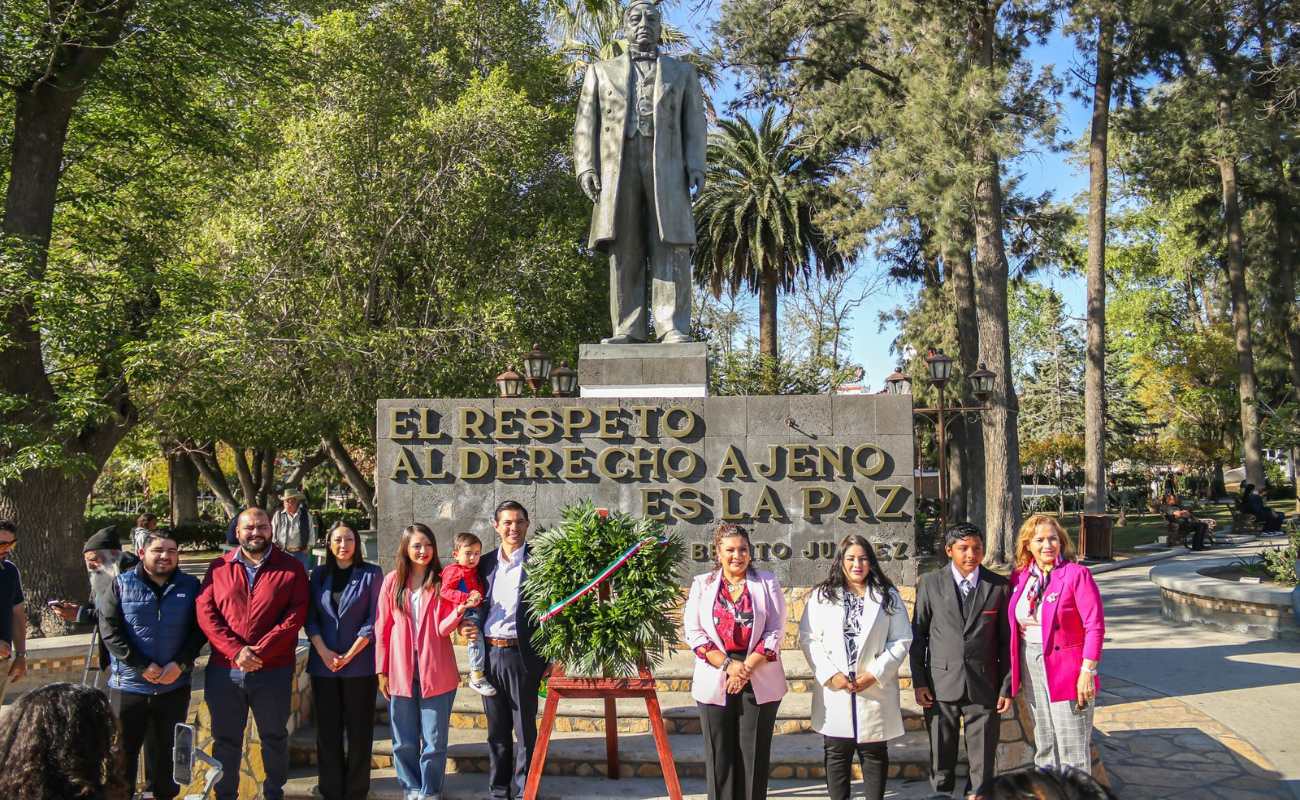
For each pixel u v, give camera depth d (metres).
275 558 6.01
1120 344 45.00
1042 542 5.81
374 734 7.03
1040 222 26.06
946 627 6.01
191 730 3.49
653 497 8.40
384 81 19.88
